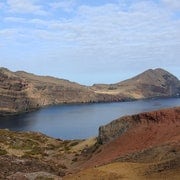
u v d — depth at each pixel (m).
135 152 42.41
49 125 192.88
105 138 59.62
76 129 166.75
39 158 58.56
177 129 48.66
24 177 37.81
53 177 38.12
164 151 38.34
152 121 54.06
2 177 37.78
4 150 60.12
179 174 29.88
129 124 57.38
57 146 73.44
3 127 186.88
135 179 31.12
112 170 34.31
